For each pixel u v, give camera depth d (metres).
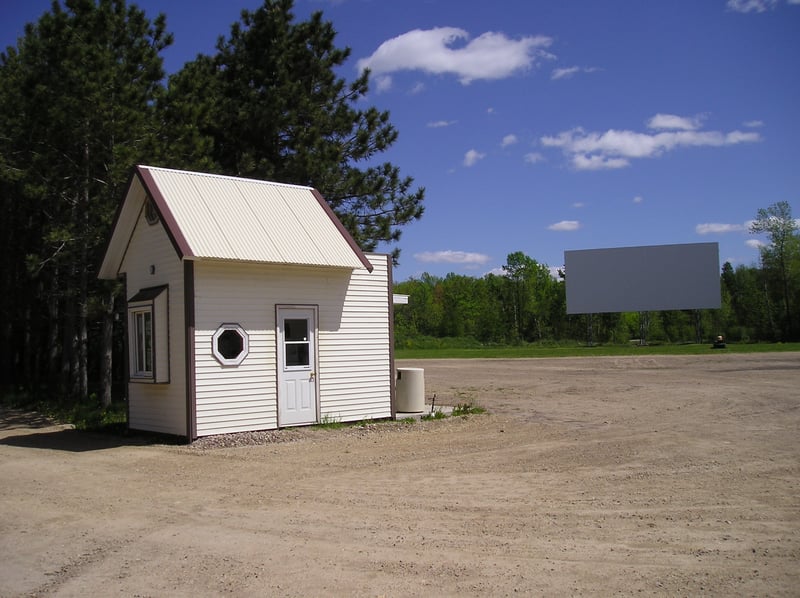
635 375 26.81
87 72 16.41
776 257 58.88
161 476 9.49
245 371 12.84
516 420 15.24
